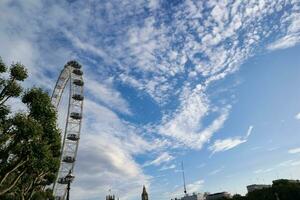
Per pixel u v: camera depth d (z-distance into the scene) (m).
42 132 32.41
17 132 30.78
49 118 34.34
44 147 32.53
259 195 167.88
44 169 36.81
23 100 33.69
